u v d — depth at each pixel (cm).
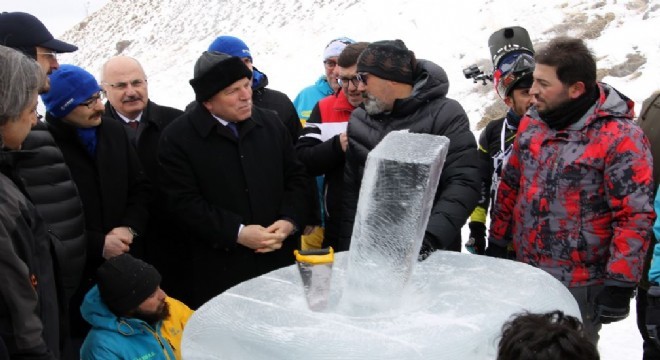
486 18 1310
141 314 292
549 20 1187
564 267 287
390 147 206
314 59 1638
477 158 296
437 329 179
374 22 1636
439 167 207
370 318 188
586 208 280
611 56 989
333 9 1953
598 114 274
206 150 330
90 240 332
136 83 394
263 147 342
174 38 2644
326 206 381
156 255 380
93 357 288
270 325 184
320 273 210
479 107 1027
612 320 275
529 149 293
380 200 201
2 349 186
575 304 212
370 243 202
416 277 221
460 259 238
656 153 312
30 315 204
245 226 329
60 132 338
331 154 355
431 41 1355
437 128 298
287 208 346
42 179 294
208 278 338
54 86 330
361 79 301
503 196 317
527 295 201
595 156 274
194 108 339
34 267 214
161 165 337
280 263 351
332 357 170
